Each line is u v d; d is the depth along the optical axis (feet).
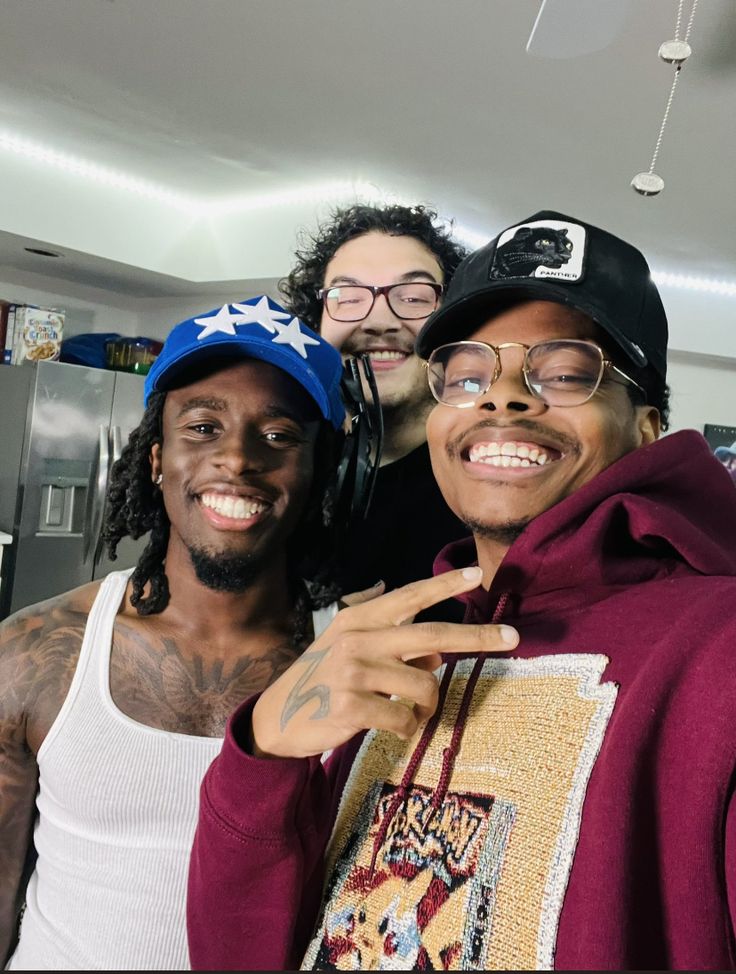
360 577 4.38
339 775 2.45
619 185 8.63
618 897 1.50
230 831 2.03
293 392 3.10
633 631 1.80
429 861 1.90
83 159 10.59
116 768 2.85
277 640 3.19
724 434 13.33
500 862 1.73
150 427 3.20
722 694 1.54
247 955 2.14
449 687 2.17
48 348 11.51
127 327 14.79
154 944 2.70
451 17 5.80
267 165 9.79
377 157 8.91
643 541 1.92
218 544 3.00
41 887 2.97
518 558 2.02
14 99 8.74
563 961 1.53
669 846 1.53
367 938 1.96
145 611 3.13
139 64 7.34
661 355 2.19
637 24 5.51
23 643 3.10
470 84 6.79
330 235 5.24
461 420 2.18
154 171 10.77
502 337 2.14
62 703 3.00
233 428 3.00
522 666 1.97
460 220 10.71
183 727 2.99
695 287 12.34
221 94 7.73
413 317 4.88
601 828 1.55
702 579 1.83
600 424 2.04
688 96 6.46
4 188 10.30
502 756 1.86
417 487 4.69
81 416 11.14
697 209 9.06
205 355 3.03
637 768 1.57
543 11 4.22
